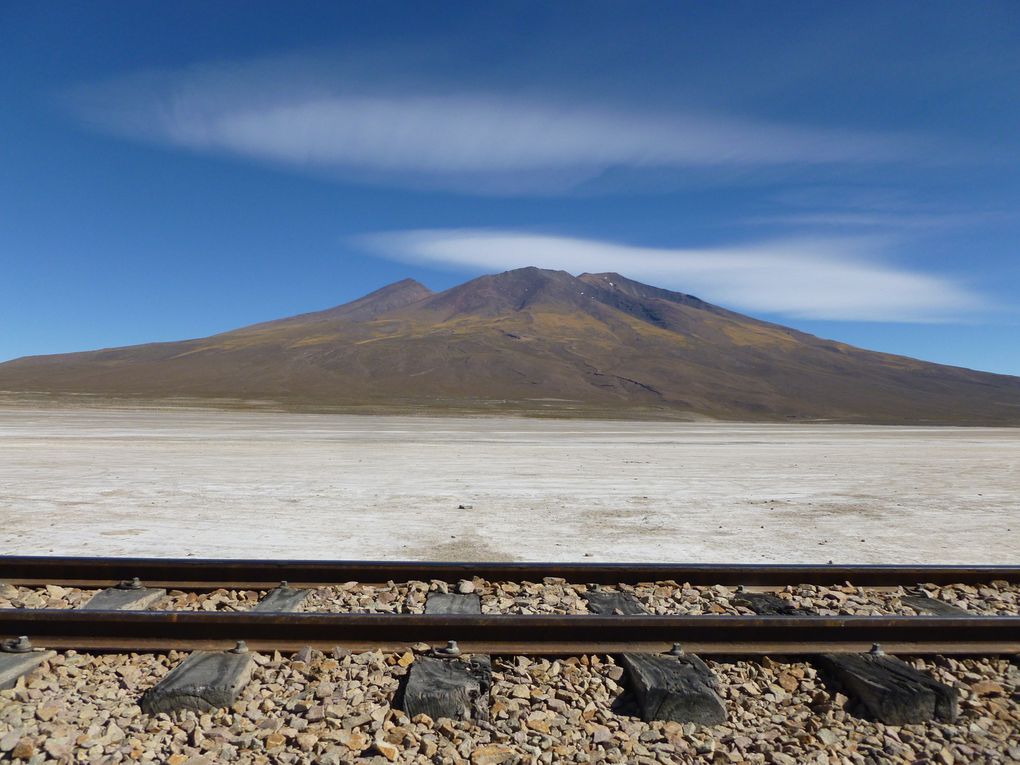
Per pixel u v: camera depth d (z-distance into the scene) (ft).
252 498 46.68
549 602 21.68
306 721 14.47
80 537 33.42
